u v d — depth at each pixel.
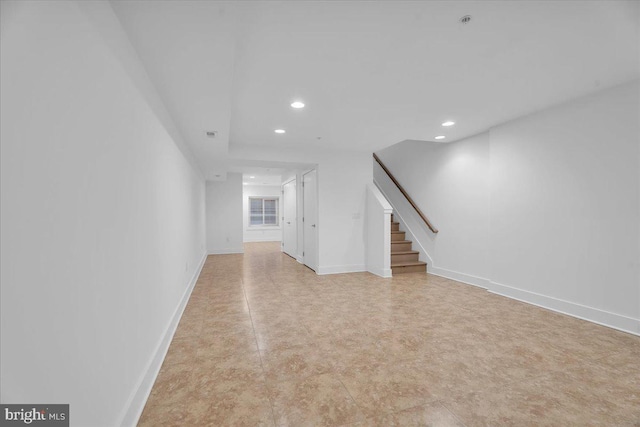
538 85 2.46
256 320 2.76
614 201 2.52
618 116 2.49
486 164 3.87
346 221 5.01
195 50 1.53
